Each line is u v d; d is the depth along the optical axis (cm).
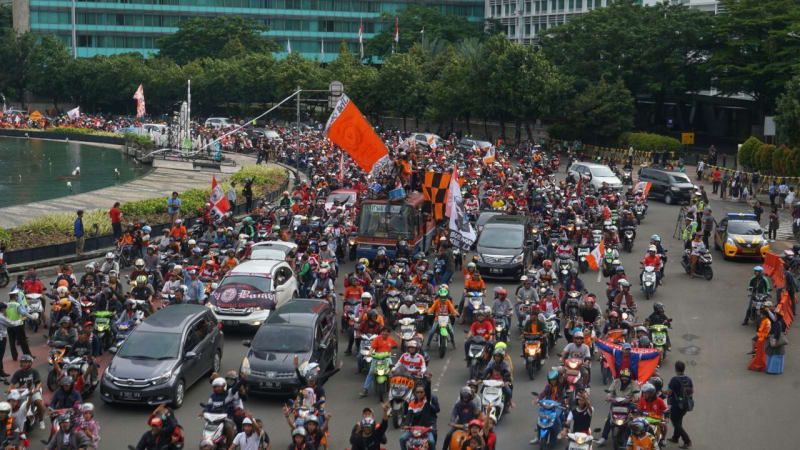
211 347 2530
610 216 4825
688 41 9119
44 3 17125
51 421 2131
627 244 4544
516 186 5500
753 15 8519
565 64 10006
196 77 13612
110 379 2261
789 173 6638
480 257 3862
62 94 15575
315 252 3669
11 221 5466
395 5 17988
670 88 9281
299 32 17788
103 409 2288
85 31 17312
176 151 9400
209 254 3512
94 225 4512
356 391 2462
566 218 4684
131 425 2180
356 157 4834
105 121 13712
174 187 7338
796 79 6819
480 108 9712
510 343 2950
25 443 1920
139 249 3997
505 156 8362
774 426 2245
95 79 14962
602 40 9638
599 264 3738
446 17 16088
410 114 11244
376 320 2642
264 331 2469
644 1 11912
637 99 10425
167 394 2258
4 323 2494
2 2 19700
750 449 2095
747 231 4438
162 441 1797
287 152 8862
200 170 8838
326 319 2592
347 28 17988
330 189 5503
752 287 3256
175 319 2455
